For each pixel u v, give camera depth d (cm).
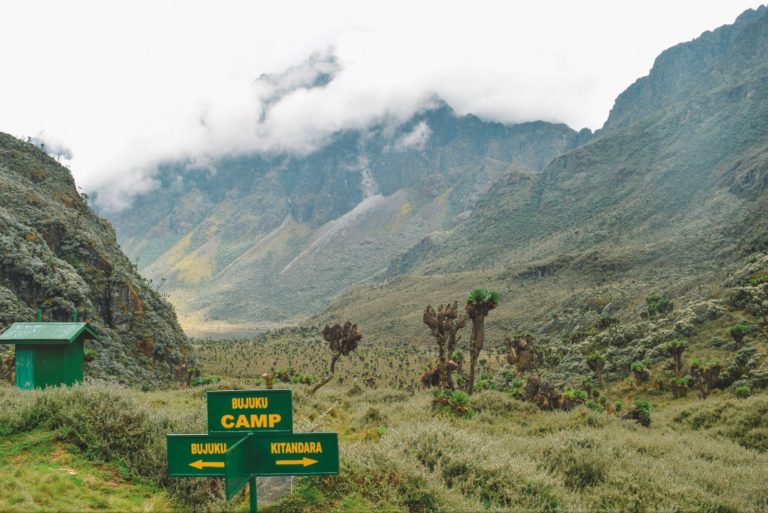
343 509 787
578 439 1417
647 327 9625
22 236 10794
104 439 933
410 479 895
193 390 2894
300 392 2875
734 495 1124
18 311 8819
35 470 819
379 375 17450
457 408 2314
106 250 14200
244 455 668
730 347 7112
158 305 14650
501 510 844
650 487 1100
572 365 9094
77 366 1822
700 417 2503
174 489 849
